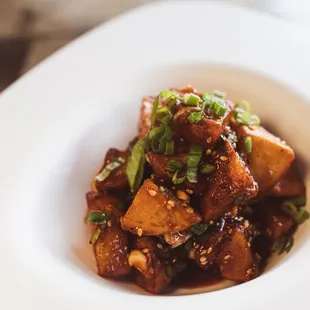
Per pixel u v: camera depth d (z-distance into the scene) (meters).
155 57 0.31
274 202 0.28
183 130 0.26
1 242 0.25
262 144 0.26
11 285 0.24
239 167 0.25
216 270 0.27
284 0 0.37
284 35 0.31
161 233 0.25
